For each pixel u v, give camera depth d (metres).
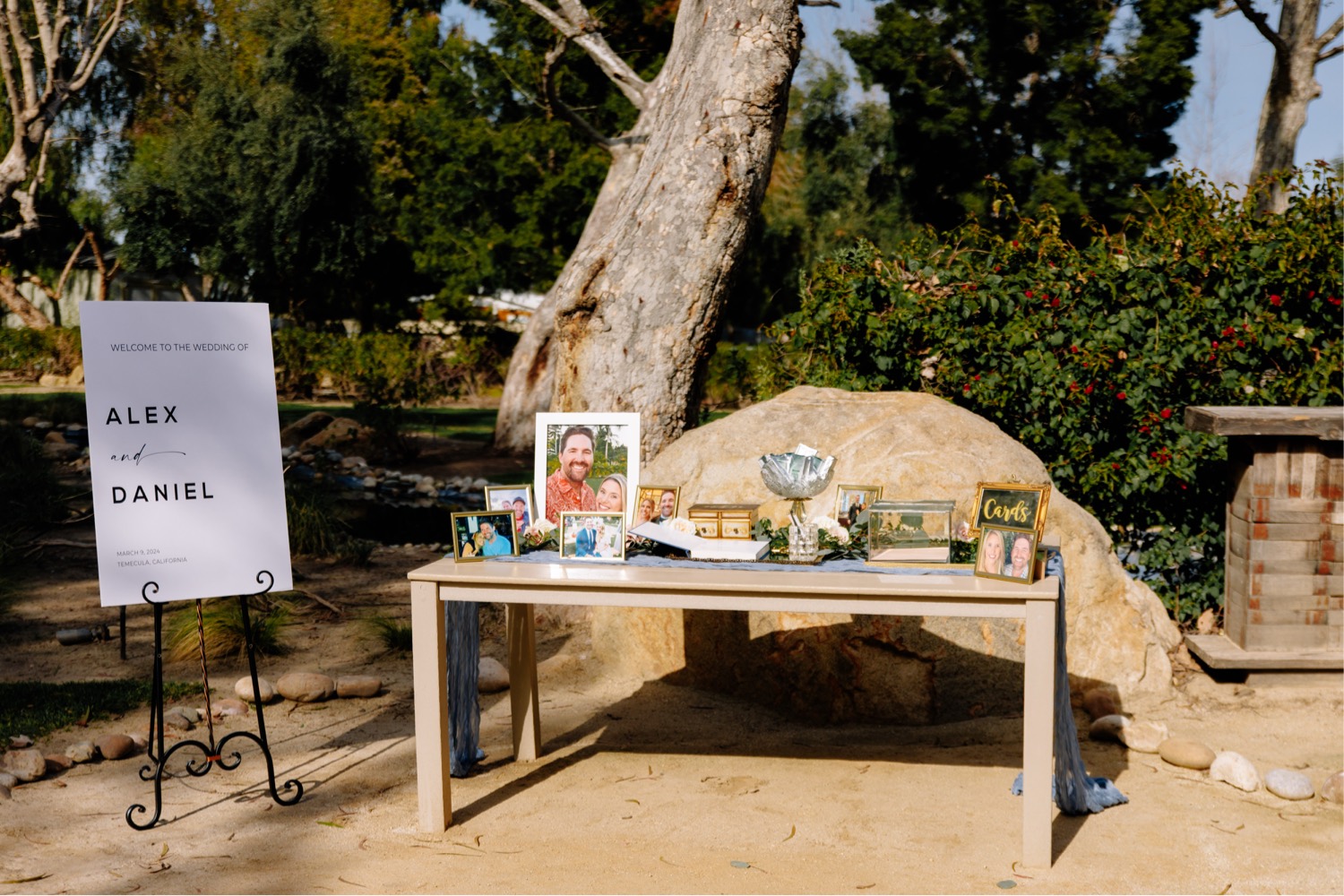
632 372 7.08
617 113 27.39
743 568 3.87
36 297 33.19
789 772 4.45
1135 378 6.20
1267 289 6.18
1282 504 5.40
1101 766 4.51
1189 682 5.50
